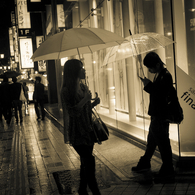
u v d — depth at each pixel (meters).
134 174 4.47
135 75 6.45
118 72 7.57
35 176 4.82
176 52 4.55
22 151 6.90
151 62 4.06
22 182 4.55
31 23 23.72
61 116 13.04
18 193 4.07
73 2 10.69
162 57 4.97
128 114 7.01
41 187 4.25
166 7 4.72
